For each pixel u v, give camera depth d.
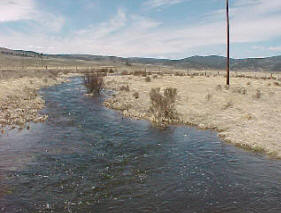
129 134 19.45
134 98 33.94
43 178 11.75
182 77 56.53
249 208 9.55
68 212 9.16
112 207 9.52
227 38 38.66
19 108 26.67
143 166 13.45
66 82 63.84
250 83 43.09
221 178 12.11
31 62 169.12
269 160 14.34
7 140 17.03
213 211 9.33
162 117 24.12
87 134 19.19
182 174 12.52
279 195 10.51
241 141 17.09
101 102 34.12
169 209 9.44
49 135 18.58
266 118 21.81
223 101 29.06
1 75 55.03
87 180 11.70
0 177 11.70
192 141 17.86
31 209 9.28
